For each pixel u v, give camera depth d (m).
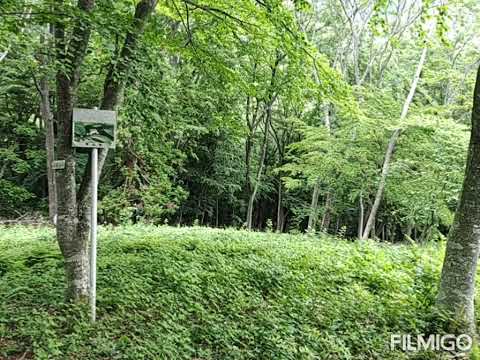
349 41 24.28
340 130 18.34
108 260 8.49
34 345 4.86
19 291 6.61
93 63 7.97
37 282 7.12
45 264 8.44
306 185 25.88
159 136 8.98
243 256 9.94
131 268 7.96
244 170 27.59
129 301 6.28
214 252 9.98
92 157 5.67
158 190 17.34
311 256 10.09
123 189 17.44
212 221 30.38
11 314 5.68
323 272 8.78
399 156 18.47
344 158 18.52
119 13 6.51
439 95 25.17
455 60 22.78
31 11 5.73
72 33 5.92
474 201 6.52
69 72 5.85
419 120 16.39
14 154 21.44
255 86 9.53
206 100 11.14
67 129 5.98
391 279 8.34
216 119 11.38
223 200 29.97
